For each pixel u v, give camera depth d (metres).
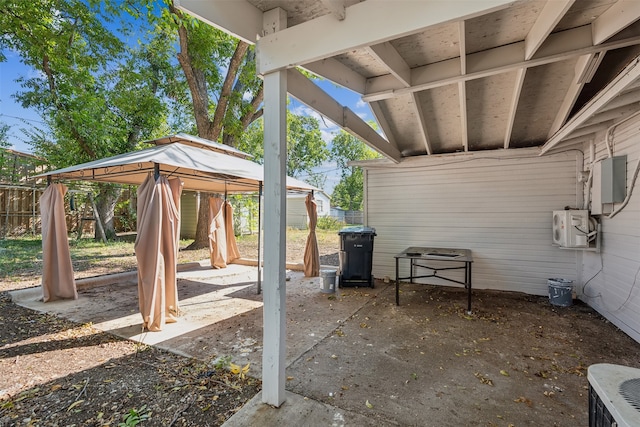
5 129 10.34
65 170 4.38
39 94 8.42
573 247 4.23
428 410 2.10
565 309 4.30
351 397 2.24
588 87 3.50
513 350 3.03
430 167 5.86
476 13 1.48
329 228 18.84
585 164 4.66
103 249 9.36
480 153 5.40
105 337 3.31
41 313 4.05
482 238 5.47
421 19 1.60
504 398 2.24
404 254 4.77
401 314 4.13
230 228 8.22
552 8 2.10
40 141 10.12
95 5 7.20
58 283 4.64
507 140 4.52
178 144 5.13
